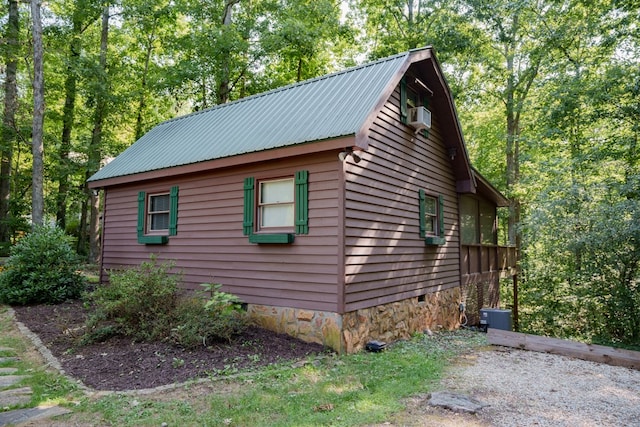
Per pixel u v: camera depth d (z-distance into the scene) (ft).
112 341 18.89
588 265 30.81
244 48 51.19
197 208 25.43
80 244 63.98
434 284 28.84
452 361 18.76
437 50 52.47
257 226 22.41
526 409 12.62
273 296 21.24
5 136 49.37
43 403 12.41
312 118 21.35
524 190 51.49
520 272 47.19
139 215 29.35
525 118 56.08
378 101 19.77
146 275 21.31
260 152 20.72
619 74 36.11
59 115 55.31
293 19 50.08
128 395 13.01
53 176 52.90
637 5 36.58
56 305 27.20
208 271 24.41
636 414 12.37
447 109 29.40
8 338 20.20
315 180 20.02
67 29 50.29
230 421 11.15
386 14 59.41
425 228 27.45
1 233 54.24
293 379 14.73
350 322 19.15
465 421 11.49
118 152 54.54
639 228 26.61
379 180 22.15
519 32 54.49
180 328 17.94
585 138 43.93
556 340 21.15
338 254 18.76
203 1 54.85
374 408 12.24
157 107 64.54
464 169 32.55
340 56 66.13
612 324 30.81
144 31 57.82
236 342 18.85
